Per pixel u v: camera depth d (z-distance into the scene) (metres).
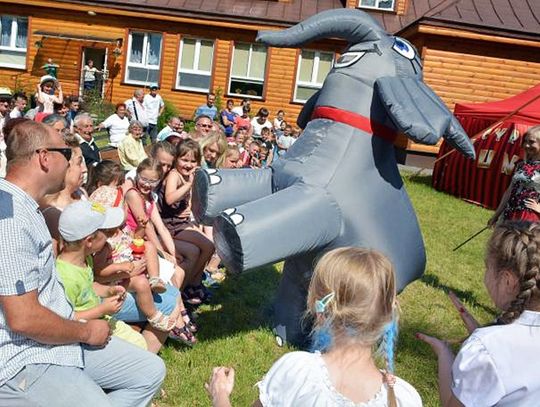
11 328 2.56
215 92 22.61
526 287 2.23
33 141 2.75
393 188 4.82
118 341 3.20
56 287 2.87
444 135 4.64
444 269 7.99
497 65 18.33
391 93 4.52
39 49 23.12
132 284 4.09
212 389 2.42
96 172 4.94
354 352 2.05
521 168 5.79
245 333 5.22
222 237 4.28
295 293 4.95
